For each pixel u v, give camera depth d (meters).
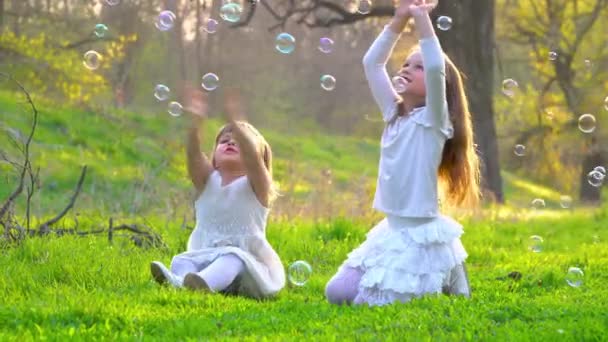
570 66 40.06
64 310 6.63
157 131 37.72
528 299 7.91
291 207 16.16
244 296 8.34
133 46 49.00
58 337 5.86
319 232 13.42
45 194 21.72
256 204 8.62
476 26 31.12
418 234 7.45
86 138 32.22
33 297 7.28
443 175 8.02
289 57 61.75
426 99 7.54
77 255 9.11
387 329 6.16
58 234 10.62
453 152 7.91
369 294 7.41
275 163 32.50
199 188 8.71
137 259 9.42
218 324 6.35
